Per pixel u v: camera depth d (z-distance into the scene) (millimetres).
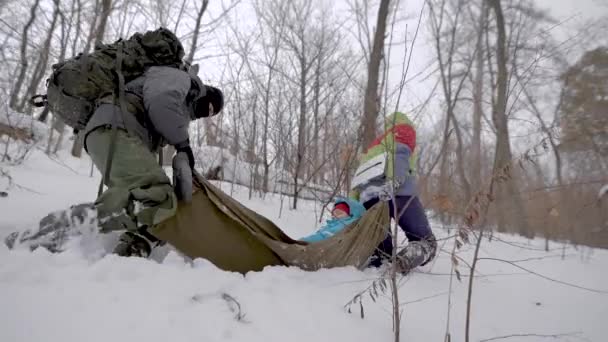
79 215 1884
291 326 1518
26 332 1142
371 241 2459
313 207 5246
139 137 2113
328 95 5250
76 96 2104
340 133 4727
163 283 1631
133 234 2051
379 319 1771
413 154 2850
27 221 2633
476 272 2941
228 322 1429
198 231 2088
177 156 2146
